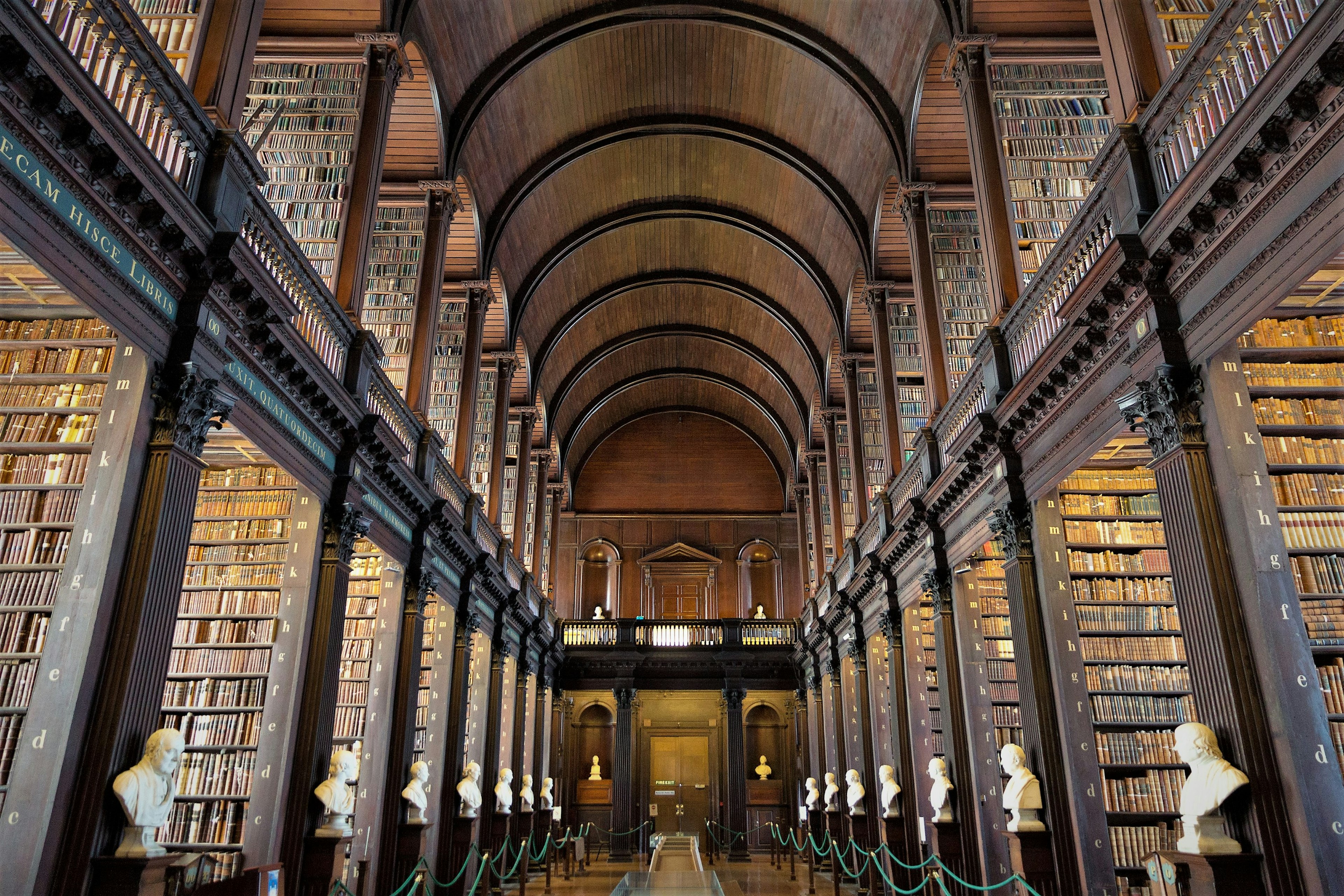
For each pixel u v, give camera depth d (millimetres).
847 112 15070
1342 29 4402
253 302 6816
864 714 16266
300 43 10367
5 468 7078
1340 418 7133
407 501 11227
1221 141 5355
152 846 5516
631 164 18625
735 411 29500
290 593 8664
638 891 12258
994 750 10773
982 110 10391
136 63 5570
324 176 10000
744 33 14930
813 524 23469
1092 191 7191
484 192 15875
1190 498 5918
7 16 4234
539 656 21984
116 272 5508
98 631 5512
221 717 8578
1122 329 6879
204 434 6449
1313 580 6574
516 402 21594
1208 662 5676
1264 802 5184
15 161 4598
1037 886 8117
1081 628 9062
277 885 7180
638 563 28406
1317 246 4898
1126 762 8477
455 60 13039
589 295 22516
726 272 22469
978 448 9836
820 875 18531
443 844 12711
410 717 11047
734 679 24953
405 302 12555
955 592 11492
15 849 5008
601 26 14477
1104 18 7172
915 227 13297
